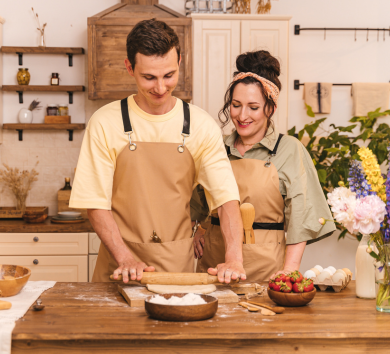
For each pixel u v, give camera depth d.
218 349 1.07
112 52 3.49
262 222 1.77
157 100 1.44
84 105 3.93
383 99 3.92
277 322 1.14
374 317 1.19
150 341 1.06
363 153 1.27
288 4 3.97
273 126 1.84
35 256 3.31
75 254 3.33
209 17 3.51
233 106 1.76
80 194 1.50
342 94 4.01
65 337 1.04
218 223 1.84
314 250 3.99
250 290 1.43
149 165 1.56
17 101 3.89
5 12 3.85
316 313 1.23
